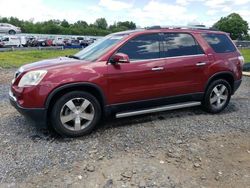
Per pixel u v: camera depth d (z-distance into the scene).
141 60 5.39
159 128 5.45
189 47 5.98
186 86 5.89
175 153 4.43
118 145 4.68
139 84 5.36
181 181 3.68
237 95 8.54
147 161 4.16
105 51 5.24
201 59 6.01
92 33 85.44
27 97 4.66
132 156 4.30
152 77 5.45
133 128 5.43
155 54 5.56
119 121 5.80
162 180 3.69
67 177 3.73
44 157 4.23
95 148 4.55
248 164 4.17
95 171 3.88
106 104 5.14
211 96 6.30
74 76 4.80
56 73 4.73
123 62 5.03
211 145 4.75
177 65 5.70
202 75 6.05
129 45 5.34
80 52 5.98
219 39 6.46
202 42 6.14
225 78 6.49
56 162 4.09
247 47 53.47
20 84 4.78
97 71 4.97
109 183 3.61
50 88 4.66
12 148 4.51
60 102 4.77
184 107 6.22
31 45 39.81
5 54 25.62
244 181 3.74
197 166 4.06
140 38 5.46
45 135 5.05
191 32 6.09
